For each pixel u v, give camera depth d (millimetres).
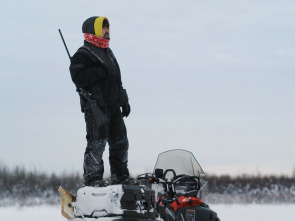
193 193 7199
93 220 6504
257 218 14062
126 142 7418
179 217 6969
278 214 15000
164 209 7145
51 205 17453
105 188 6625
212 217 6957
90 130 7090
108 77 7117
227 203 17953
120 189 6590
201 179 7465
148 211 6785
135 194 6645
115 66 7289
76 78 7000
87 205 6621
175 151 7633
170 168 7527
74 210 6762
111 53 7359
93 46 7156
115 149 7359
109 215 6531
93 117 7051
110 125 7336
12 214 14938
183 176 7316
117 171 7398
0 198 17812
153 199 6934
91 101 7012
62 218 14117
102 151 7094
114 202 6547
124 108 7523
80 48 7133
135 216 6617
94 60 7047
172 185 7297
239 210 16188
